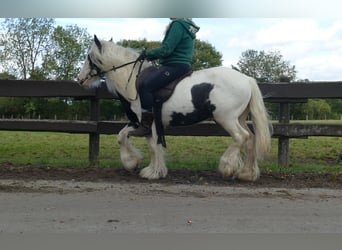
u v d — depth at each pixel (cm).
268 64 6300
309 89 909
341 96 895
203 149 1306
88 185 688
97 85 798
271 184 725
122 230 479
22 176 746
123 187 680
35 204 573
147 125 732
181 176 770
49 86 923
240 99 715
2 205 566
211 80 723
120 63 748
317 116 4466
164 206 575
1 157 1081
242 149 807
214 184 718
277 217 534
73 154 1189
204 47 4200
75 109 2189
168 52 713
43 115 2820
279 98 924
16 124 925
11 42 5356
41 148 1321
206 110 725
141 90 727
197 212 550
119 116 2095
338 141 1561
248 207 577
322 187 707
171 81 730
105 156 1125
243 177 742
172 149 1298
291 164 962
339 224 511
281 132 917
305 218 532
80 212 541
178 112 728
